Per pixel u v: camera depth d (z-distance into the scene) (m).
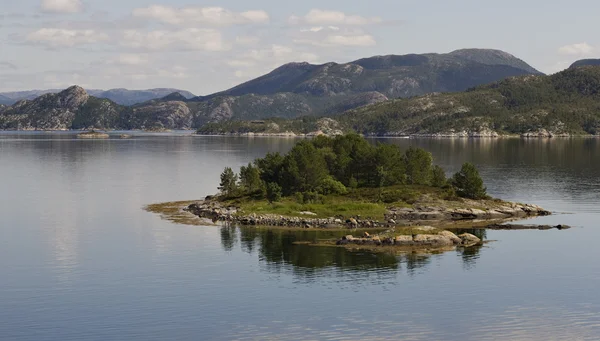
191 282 116.88
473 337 93.31
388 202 185.00
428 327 96.69
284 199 187.88
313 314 101.50
